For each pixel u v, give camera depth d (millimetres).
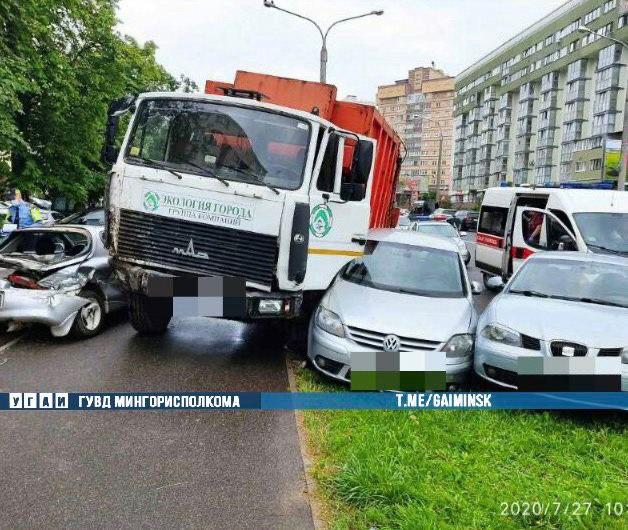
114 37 17234
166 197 6195
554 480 4270
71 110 16094
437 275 7328
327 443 4652
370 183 7539
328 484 4027
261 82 8430
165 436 4746
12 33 13031
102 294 7852
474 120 99875
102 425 4910
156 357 6879
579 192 10867
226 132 6289
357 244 7336
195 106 6375
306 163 6148
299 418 5223
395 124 135500
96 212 10688
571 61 69688
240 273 6059
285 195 5977
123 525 3500
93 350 7043
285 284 6039
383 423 5082
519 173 83312
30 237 8594
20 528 3426
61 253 8242
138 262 6309
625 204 10531
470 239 35781
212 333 8164
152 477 4082
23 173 15383
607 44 61375
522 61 82750
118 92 16938
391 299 6590
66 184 16438
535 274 7137
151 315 7523
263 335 8172
